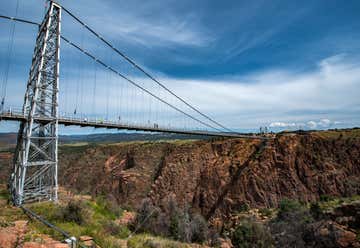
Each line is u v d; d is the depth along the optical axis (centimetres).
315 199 5419
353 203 3562
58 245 1071
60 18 3044
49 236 1269
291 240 2934
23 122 2973
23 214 1917
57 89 2947
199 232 3216
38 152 2934
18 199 2469
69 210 1927
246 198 5966
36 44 3262
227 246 3066
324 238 2975
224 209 6016
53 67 2984
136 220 2733
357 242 2895
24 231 1255
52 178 2822
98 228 1741
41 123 2898
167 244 1795
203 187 6656
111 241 1425
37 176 2853
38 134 2912
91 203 2836
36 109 2856
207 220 6094
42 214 1962
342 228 3209
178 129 5384
